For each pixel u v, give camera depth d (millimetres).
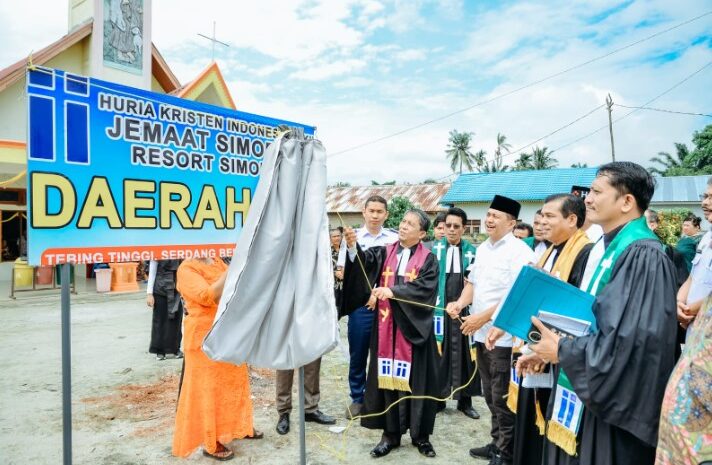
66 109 2592
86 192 2662
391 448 3824
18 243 14969
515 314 2127
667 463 1474
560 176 25734
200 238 3188
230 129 3342
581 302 2084
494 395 3430
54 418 4445
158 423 4371
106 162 2744
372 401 3770
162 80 13469
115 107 2777
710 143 33844
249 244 2494
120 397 5023
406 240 3908
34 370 5926
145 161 2908
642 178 2170
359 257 3873
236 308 2539
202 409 3527
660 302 1864
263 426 4309
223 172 3305
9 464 3568
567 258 2832
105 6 10992
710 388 1364
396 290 3582
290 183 2588
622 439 1986
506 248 3588
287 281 2656
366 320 4551
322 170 2713
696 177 24406
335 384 5539
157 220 2967
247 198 3441
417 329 3627
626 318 1868
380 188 31375
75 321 9203
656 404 1817
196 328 3475
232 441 4004
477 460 3686
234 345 2543
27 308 10648
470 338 4773
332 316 2529
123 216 2812
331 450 3840
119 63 11281
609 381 1849
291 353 2613
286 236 2576
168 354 6719
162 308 6352
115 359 6480
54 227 2541
